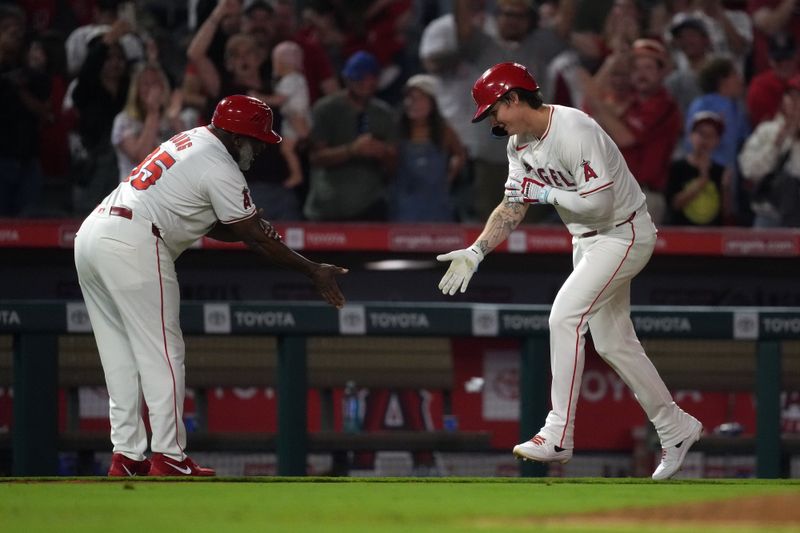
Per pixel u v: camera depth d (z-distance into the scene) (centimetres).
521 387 2284
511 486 1454
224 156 1662
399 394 2691
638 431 2712
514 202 1720
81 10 3173
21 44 3091
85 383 2342
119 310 1650
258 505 1129
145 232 1644
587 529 887
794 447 2328
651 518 976
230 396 2672
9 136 3084
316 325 2208
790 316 2311
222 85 3112
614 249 1677
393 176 3166
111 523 941
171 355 1666
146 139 3064
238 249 3119
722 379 2548
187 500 1188
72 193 3106
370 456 2470
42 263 3106
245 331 2180
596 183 1602
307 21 3197
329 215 3136
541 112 1628
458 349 2714
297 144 3128
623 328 1753
